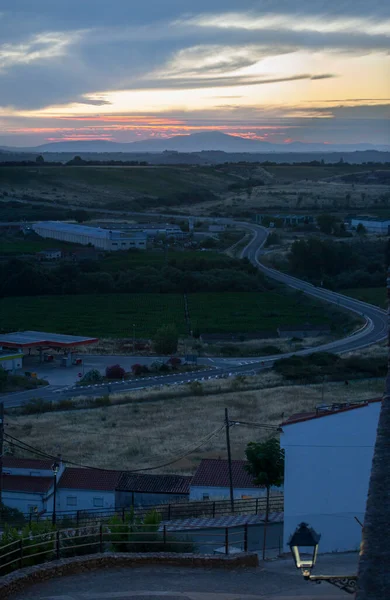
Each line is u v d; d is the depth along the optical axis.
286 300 119.62
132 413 60.16
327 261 140.75
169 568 17.81
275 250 161.62
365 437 21.67
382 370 75.38
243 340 96.56
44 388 72.19
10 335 90.44
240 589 16.47
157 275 128.88
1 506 31.72
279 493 35.22
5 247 156.25
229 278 129.12
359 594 8.14
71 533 20.34
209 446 49.16
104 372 80.00
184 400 64.56
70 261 140.75
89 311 112.19
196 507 32.31
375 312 109.81
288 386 69.00
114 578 17.02
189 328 102.62
